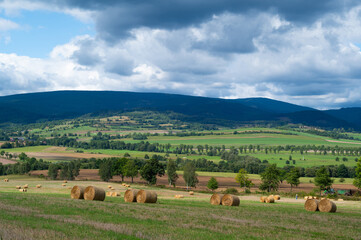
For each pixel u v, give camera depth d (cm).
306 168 17425
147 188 8838
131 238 1877
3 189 6512
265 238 2186
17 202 3081
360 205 5662
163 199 5238
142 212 2994
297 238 2255
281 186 13125
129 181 13162
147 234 2011
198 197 6506
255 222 2894
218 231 2325
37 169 16662
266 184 11144
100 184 9481
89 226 2100
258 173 17400
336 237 2441
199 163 18725
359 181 8869
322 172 10338
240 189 11994
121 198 4819
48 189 6938
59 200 3566
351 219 3544
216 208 3944
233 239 2081
